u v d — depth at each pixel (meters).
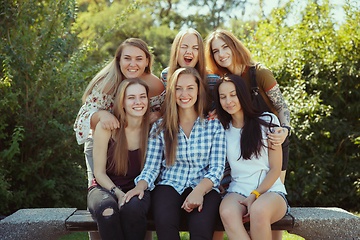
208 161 2.36
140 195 2.09
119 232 1.97
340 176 4.55
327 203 4.66
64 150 4.46
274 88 2.63
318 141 4.54
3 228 2.21
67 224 2.22
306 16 4.74
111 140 2.40
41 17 4.62
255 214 2.00
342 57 4.51
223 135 2.36
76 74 4.51
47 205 4.54
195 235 1.96
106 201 2.05
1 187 3.88
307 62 4.68
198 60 2.71
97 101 2.62
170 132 2.34
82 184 4.67
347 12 4.55
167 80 2.75
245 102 2.32
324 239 2.24
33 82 4.30
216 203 2.15
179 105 2.37
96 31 12.82
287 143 2.65
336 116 4.66
